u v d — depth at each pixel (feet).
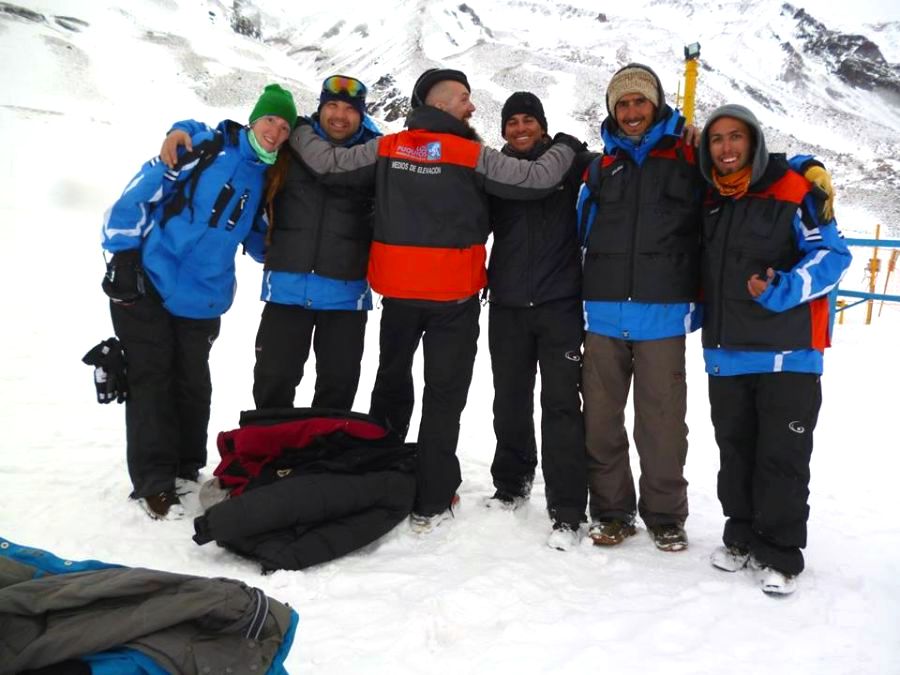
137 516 10.00
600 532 9.79
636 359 9.77
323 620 7.70
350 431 10.31
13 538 9.27
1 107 104.22
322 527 9.20
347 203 10.38
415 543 9.71
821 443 15.12
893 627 7.90
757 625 7.89
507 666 7.00
